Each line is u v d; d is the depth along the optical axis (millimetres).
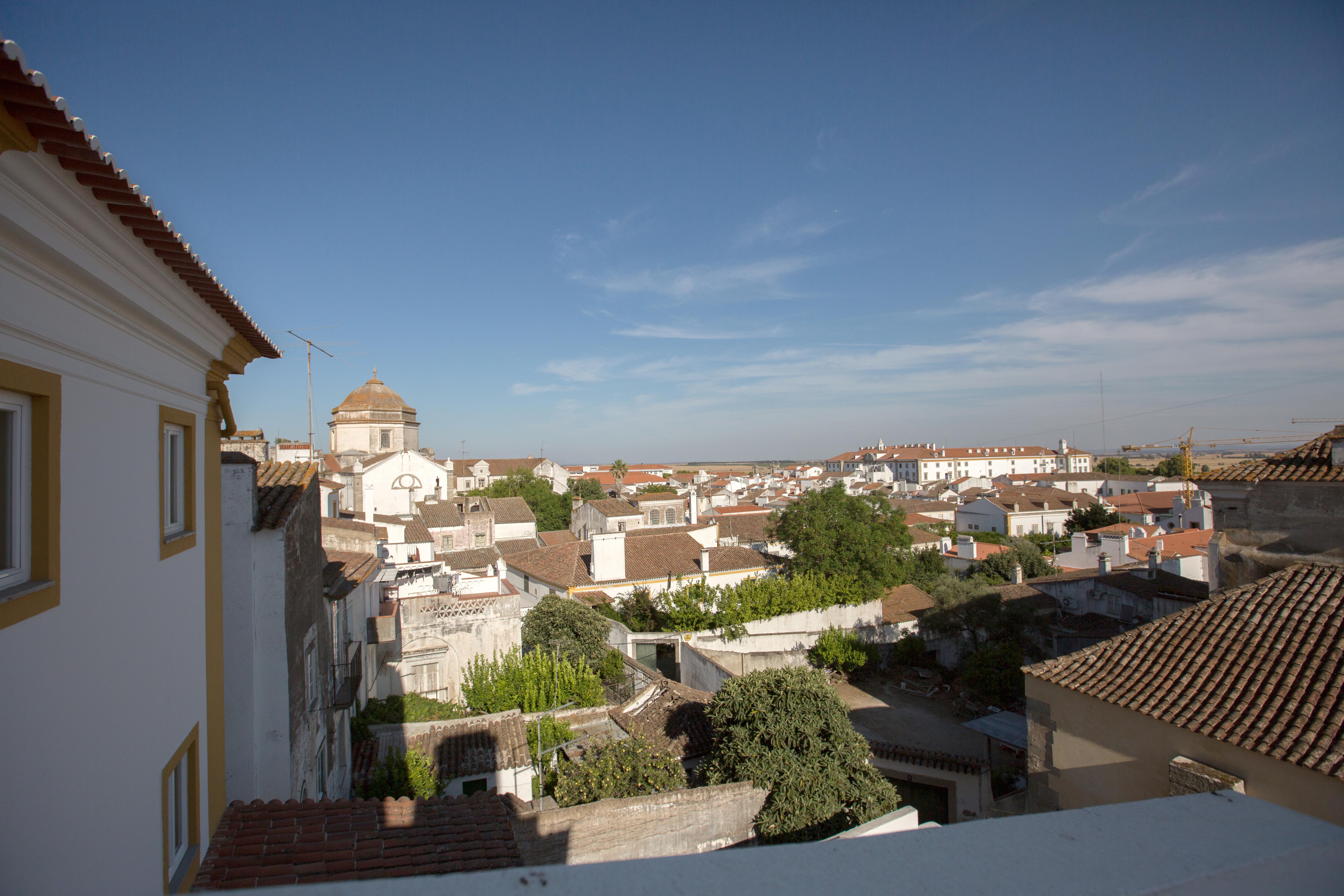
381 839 8484
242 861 7727
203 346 7688
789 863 1604
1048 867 1688
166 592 6742
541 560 42438
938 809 20016
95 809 5086
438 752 18109
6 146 3662
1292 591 11344
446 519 51812
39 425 4598
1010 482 120562
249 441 14102
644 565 40062
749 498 118438
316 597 13141
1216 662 10656
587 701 23688
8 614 4020
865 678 35438
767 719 16172
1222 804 2070
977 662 29656
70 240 4664
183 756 7273
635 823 13742
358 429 64375
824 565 38750
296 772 10930
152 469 6469
